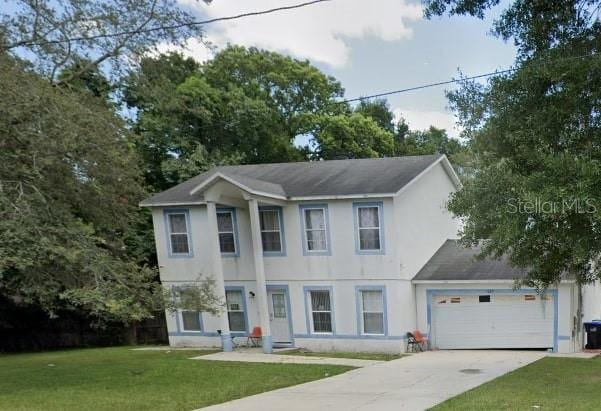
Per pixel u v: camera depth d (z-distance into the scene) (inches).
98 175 430.3
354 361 489.7
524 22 304.0
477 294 581.0
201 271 650.2
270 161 1019.9
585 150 263.3
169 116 823.1
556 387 325.7
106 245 492.1
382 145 1159.6
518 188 276.1
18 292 512.1
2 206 325.7
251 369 434.9
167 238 668.1
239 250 642.8
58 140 360.8
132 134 455.8
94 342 808.3
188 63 962.1
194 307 459.5
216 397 321.1
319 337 606.2
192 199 640.4
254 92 1017.5
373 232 577.6
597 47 283.4
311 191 599.5
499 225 292.2
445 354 546.3
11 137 350.6
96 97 465.7
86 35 384.8
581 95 266.4
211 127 914.1
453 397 298.5
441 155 663.8
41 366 482.6
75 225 388.5
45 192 389.1
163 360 501.7
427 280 591.5
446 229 716.0
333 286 597.9
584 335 627.5
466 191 332.5
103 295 344.8
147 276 436.8
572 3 291.7
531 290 557.3
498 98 298.0
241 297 645.3
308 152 1148.5
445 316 596.4
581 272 342.3
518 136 285.3
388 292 572.1
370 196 563.2
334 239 595.5
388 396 313.3
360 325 586.2
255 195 562.9
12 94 334.3
